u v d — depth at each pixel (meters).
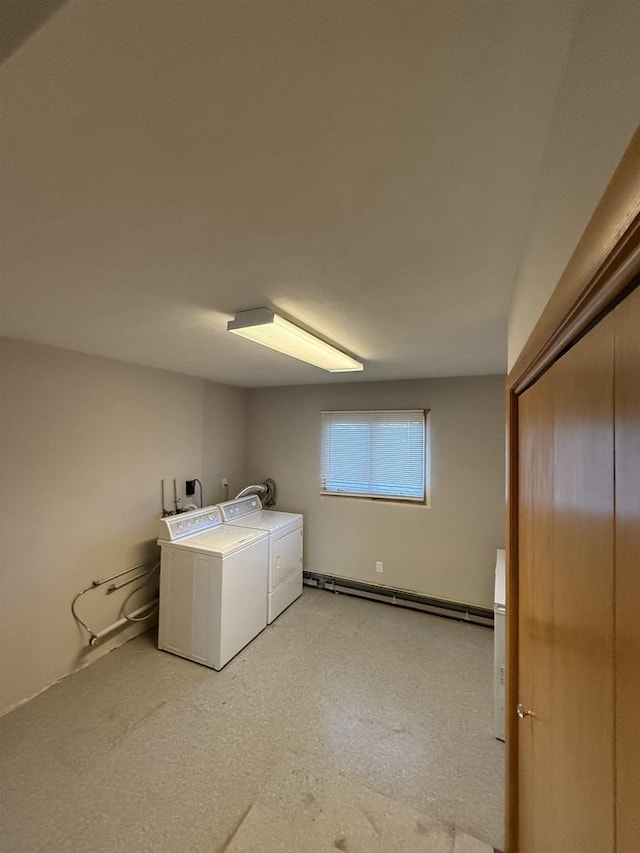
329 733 2.09
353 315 1.73
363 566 3.88
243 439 4.45
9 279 1.35
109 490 2.86
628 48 0.36
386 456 3.80
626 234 0.34
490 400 3.41
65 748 1.97
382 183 0.82
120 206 0.91
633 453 0.38
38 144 0.70
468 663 2.76
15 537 2.29
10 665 2.26
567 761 0.64
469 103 0.61
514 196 0.86
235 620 2.82
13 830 1.57
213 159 0.74
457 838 1.54
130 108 0.62
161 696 2.37
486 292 1.43
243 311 1.68
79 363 2.63
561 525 0.68
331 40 0.51
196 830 1.57
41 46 0.51
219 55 0.53
